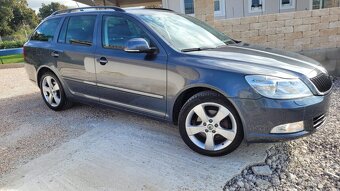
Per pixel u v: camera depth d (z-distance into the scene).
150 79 3.73
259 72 3.10
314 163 3.25
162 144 3.85
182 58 3.49
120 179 3.14
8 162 3.65
